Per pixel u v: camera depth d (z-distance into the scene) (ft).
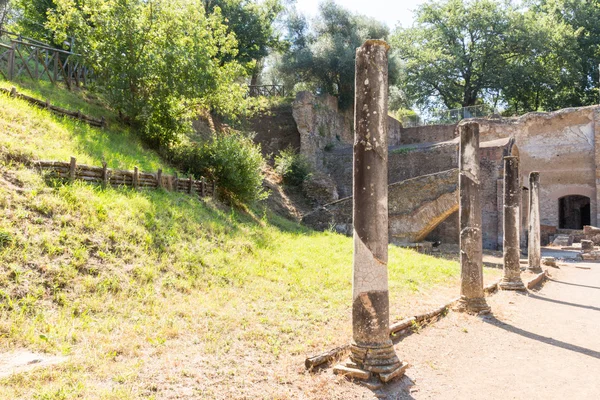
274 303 25.85
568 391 16.96
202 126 76.84
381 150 18.31
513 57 137.69
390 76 116.47
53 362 15.66
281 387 15.66
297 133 91.81
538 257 49.37
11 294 19.56
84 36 49.80
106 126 47.78
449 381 17.58
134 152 43.60
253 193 51.96
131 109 48.98
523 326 26.94
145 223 30.25
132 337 18.86
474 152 30.68
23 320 18.26
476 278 29.63
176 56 47.39
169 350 18.06
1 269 20.42
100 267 24.09
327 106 98.17
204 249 31.68
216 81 50.39
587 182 94.84
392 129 110.83
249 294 26.96
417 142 114.62
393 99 134.31
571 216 113.70
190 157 50.49
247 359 17.88
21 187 26.30
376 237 17.93
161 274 26.35
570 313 30.81
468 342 23.06
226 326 21.31
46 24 52.54
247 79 118.42
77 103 49.98
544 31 126.41
